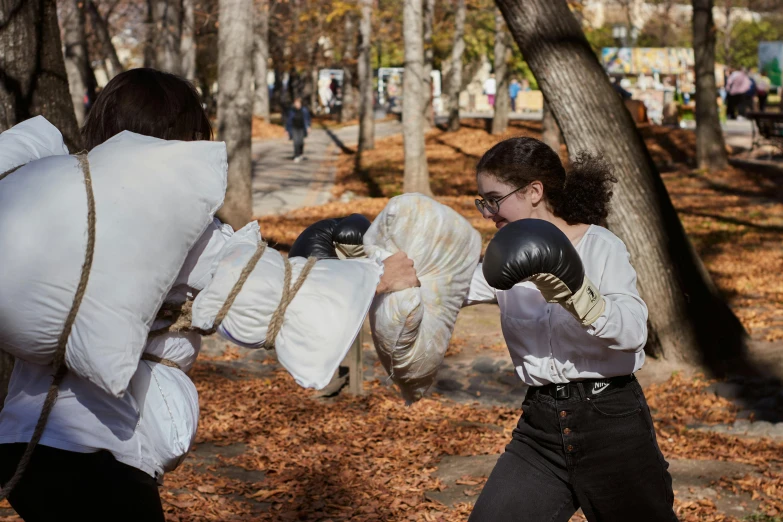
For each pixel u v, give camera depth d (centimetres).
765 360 865
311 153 3353
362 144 3294
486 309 1209
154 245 221
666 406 773
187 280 236
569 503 293
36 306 216
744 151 2655
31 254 215
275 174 2789
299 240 311
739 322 902
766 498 536
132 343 219
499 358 948
